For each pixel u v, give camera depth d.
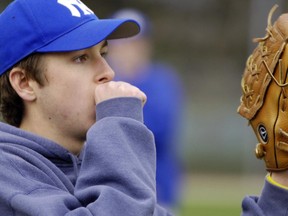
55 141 8.71
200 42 64.00
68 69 8.59
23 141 8.58
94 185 8.14
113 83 8.62
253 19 51.12
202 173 47.28
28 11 8.76
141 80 16.22
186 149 47.59
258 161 45.97
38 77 8.66
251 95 8.09
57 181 8.45
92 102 8.62
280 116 7.91
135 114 8.52
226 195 38.47
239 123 47.59
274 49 7.93
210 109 49.03
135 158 8.24
